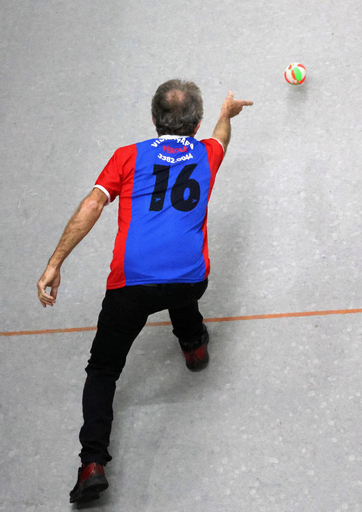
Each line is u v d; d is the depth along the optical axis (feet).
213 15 22.82
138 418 15.74
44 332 17.72
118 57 22.84
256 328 16.46
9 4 25.82
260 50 21.35
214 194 18.89
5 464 15.62
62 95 22.52
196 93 13.70
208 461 14.76
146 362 16.62
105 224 19.33
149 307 13.08
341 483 13.88
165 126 13.57
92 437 13.50
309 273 16.94
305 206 17.98
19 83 23.29
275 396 15.34
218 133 14.44
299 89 20.10
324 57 20.53
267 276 17.19
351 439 14.38
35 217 20.02
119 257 12.84
